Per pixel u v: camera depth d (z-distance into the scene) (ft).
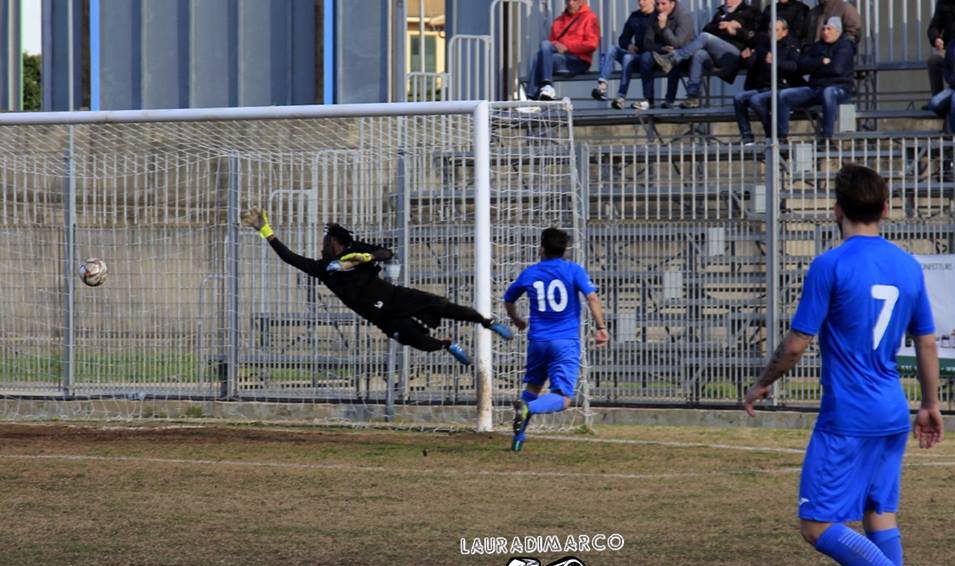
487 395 152.05
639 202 186.50
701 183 178.29
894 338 61.93
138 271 173.58
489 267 151.23
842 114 201.16
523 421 132.36
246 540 87.04
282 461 127.03
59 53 277.64
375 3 263.49
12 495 106.11
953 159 175.22
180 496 105.60
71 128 175.63
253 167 186.70
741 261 166.30
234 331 170.40
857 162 183.42
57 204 179.42
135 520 94.68
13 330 174.29
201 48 274.16
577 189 167.84
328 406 167.32
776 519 93.61
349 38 265.13
